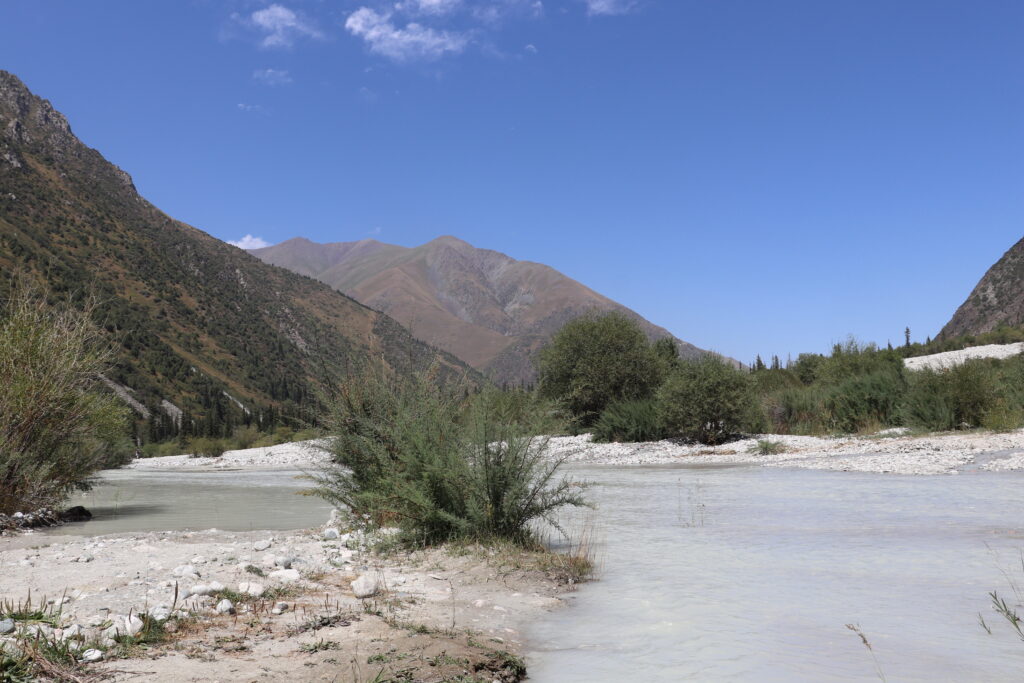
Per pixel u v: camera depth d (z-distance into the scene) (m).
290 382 161.50
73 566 6.77
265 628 4.48
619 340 30.08
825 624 4.66
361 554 7.82
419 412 8.95
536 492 8.41
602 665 3.95
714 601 5.38
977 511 9.59
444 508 8.34
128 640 4.02
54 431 12.18
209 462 39.16
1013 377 25.06
